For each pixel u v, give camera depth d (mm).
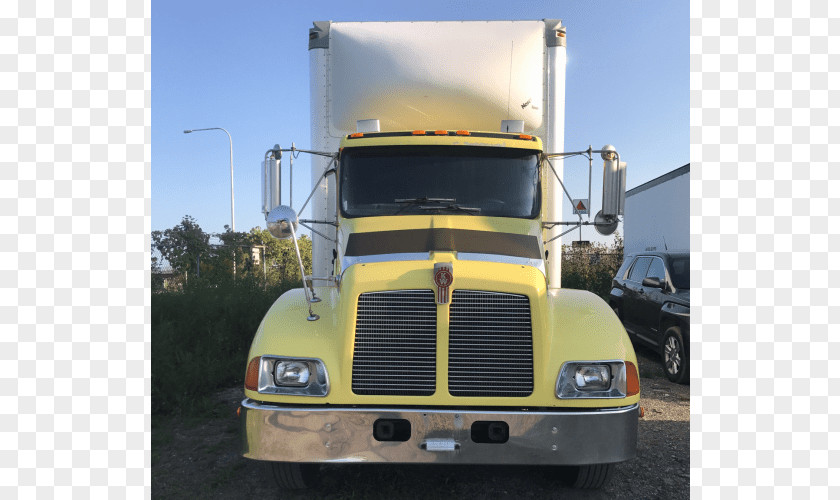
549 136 5805
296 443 3471
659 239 12844
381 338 3604
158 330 6805
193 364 6359
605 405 3541
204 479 4355
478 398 3533
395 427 3492
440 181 4965
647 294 8547
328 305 4027
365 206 4910
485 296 3613
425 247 4066
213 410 6000
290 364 3574
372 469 4434
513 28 5871
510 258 4027
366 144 5020
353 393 3564
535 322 3586
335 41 5859
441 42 5781
